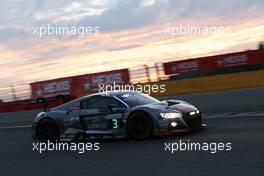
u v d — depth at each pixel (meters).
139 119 15.76
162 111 15.50
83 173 11.78
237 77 26.25
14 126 28.25
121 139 16.75
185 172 10.65
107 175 11.25
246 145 12.91
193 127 16.06
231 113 21.31
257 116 18.61
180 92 27.59
